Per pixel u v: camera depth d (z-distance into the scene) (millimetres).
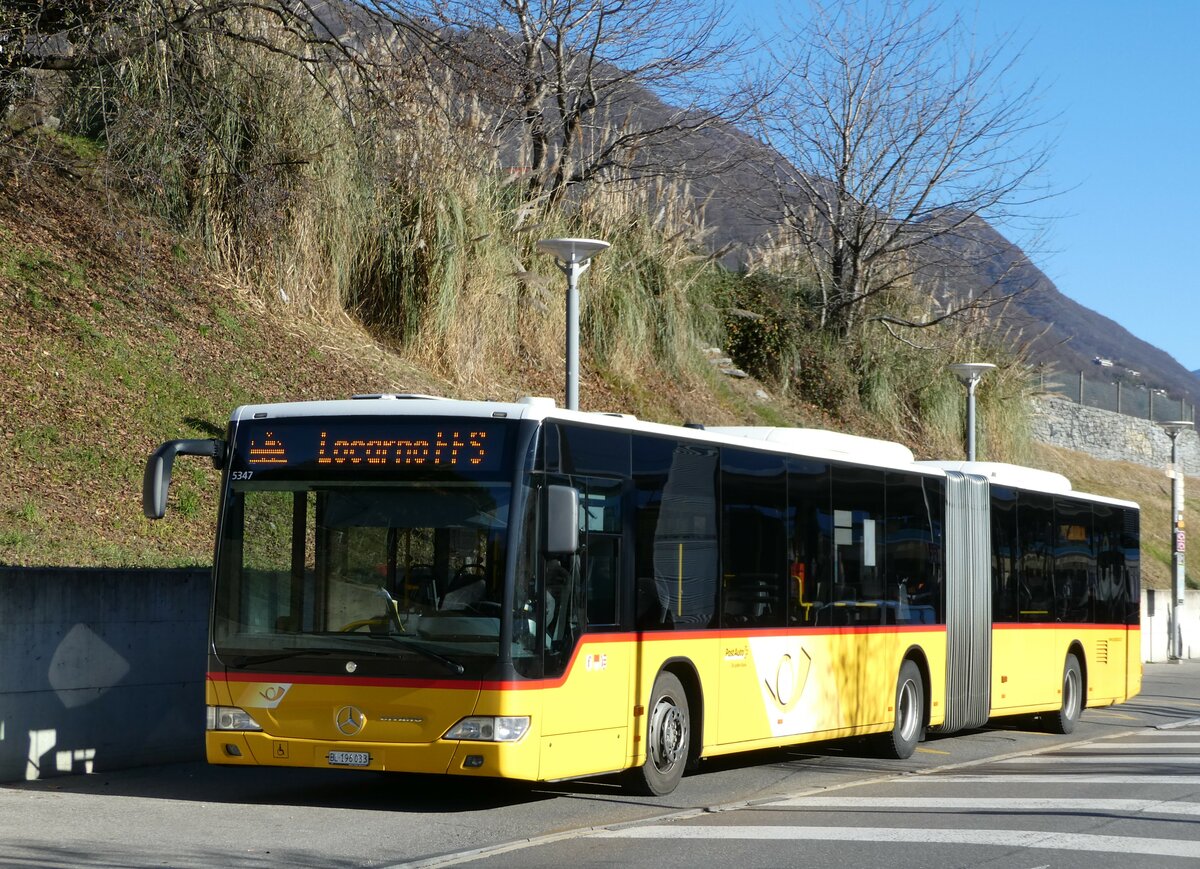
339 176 21438
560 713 10000
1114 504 20969
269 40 20312
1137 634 21484
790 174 36125
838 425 33125
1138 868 8281
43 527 14039
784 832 9508
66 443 15688
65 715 11492
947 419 35594
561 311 25500
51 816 9672
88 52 17578
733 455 12430
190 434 16969
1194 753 15453
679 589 11508
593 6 28516
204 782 11617
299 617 10086
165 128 18953
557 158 27812
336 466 10242
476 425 10070
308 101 20906
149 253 19328
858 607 14242
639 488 11094
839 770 13719
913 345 35438
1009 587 17562
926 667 15555
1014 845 9031
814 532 13562
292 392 18797
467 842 9047
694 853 8672
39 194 19234
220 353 18625
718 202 36062
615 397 26125
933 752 15797
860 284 35500
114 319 17953
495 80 21172
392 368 21016
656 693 11156
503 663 9609
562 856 8562
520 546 9812
